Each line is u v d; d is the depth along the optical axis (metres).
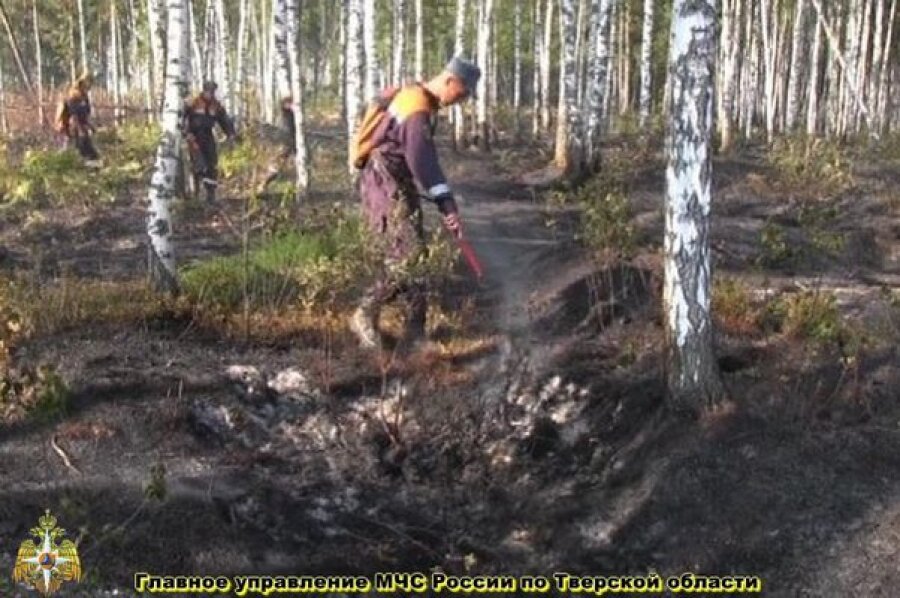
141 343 5.79
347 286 6.43
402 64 18.91
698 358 4.96
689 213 4.88
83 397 5.13
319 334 6.07
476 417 5.40
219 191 12.25
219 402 5.26
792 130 22.41
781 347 5.81
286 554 4.30
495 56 25.58
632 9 30.05
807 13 25.03
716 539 4.31
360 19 12.78
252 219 10.05
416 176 5.54
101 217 10.73
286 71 14.70
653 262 7.38
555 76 37.53
